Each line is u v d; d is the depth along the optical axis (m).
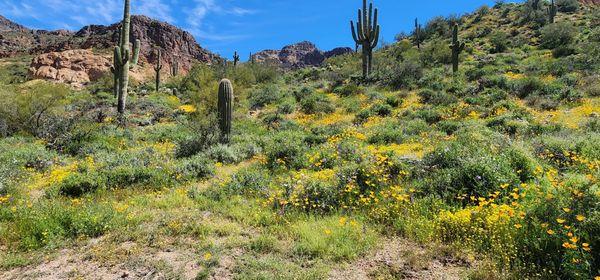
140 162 10.65
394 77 27.72
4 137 16.33
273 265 4.45
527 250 4.26
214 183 8.46
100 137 14.79
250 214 6.36
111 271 4.46
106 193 7.94
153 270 4.45
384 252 4.81
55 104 20.67
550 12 48.22
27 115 17.34
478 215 5.16
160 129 17.95
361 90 25.83
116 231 5.60
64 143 13.98
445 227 5.16
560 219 4.13
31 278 4.36
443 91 22.00
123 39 21.00
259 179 8.49
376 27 29.80
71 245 5.22
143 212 6.51
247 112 23.61
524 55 35.19
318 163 9.80
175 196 7.55
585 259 3.71
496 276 3.95
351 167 7.64
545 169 7.65
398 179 7.45
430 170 7.60
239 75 37.31
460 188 6.38
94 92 39.12
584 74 22.72
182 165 9.92
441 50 38.00
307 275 4.18
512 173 6.50
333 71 39.19
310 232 5.34
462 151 8.01
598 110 15.05
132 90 40.25
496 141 9.13
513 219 4.75
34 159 11.08
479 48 42.91
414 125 15.17
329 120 19.33
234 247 5.05
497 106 17.05
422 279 4.13
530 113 15.68
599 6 60.94
